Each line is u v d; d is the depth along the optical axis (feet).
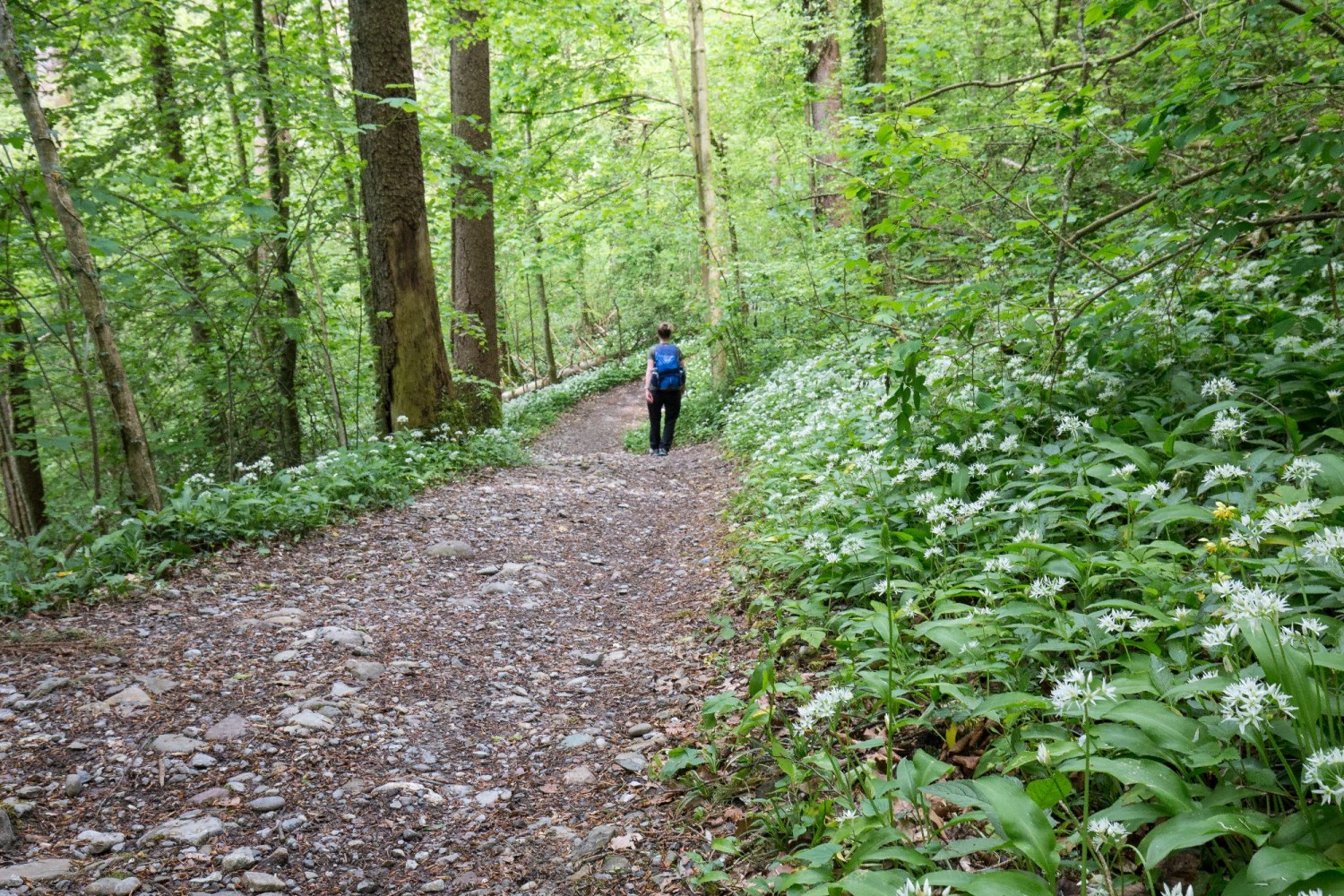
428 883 9.48
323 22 37.65
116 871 9.23
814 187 47.52
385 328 36.63
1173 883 6.55
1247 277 17.34
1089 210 24.02
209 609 17.63
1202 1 16.44
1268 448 12.93
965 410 17.58
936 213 19.19
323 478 26.89
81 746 11.82
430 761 12.41
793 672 12.94
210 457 38.63
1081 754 7.17
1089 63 17.03
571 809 11.01
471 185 45.44
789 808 9.41
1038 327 18.17
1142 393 16.35
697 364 73.00
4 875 8.87
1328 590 8.48
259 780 11.39
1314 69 15.60
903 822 8.13
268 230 30.01
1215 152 18.38
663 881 9.02
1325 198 13.48
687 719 13.05
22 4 25.07
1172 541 10.85
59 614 17.07
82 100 31.86
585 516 28.50
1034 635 9.73
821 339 42.04
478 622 18.33
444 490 30.78
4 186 22.06
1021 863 7.18
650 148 60.59
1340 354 13.70
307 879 9.48
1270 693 5.82
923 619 12.25
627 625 18.56
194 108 32.53
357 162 32.96
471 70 48.67
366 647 16.21
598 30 49.39
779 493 21.93
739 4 56.59
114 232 31.17
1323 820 5.72
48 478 45.16
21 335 27.12
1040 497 13.70
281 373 38.47
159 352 35.68
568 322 133.28
